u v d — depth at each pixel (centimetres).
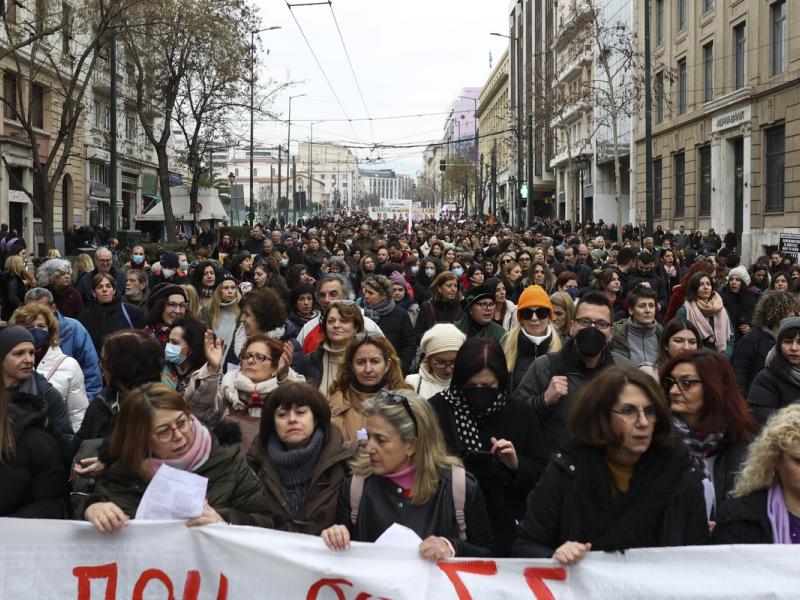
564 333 786
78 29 2680
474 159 9962
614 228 4234
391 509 384
